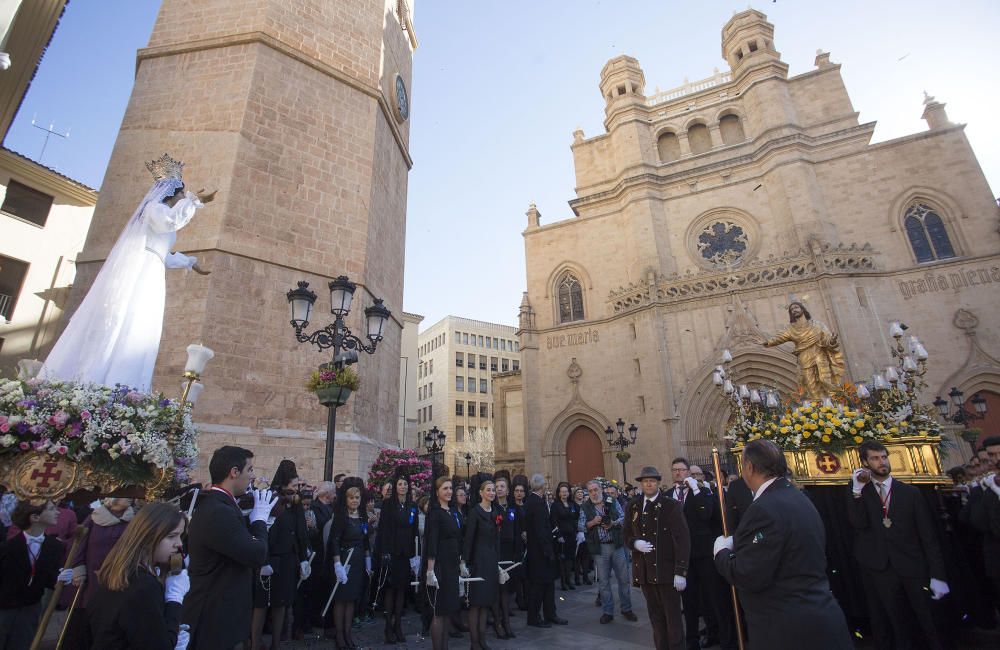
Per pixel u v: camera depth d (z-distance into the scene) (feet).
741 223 86.94
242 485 13.38
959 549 21.13
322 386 26.30
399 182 64.08
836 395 26.61
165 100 47.88
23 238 65.00
